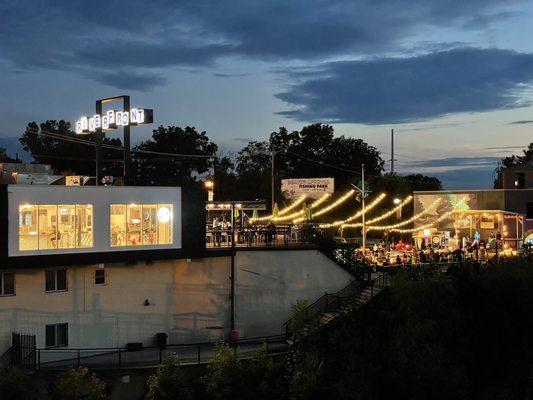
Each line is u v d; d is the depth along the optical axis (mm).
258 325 38188
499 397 38219
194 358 33281
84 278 33906
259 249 38281
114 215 33719
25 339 31406
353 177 81250
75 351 33375
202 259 37188
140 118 37219
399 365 32250
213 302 37438
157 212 34969
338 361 32906
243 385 29594
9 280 31906
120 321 34969
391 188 70812
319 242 40312
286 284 38750
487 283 42125
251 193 77375
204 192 36594
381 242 60219
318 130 89250
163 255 35000
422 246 54250
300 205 67812
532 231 59750
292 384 30016
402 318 35969
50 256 31891
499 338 39969
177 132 84875
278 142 90688
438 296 38406
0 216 30688
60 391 27250
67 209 32406
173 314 36656
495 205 61656
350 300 37875
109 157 75688
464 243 52812
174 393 28391
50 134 65062
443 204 63344
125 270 35188
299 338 33781
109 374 30594
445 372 32438
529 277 43188
